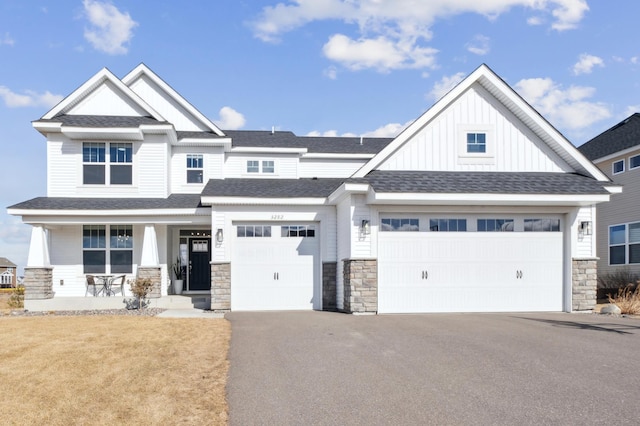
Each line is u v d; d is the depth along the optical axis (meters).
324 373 8.24
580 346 9.98
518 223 16.12
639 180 21.88
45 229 18.31
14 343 10.34
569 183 15.98
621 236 22.84
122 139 19.19
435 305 15.66
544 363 8.70
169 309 17.42
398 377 7.96
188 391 7.42
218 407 6.80
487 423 6.12
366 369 8.43
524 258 16.06
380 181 15.32
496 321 13.23
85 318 14.16
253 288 17.25
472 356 9.20
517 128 16.83
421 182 15.41
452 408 6.62
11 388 7.43
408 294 15.60
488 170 16.64
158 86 21.23
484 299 15.86
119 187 19.17
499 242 16.00
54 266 19.06
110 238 19.38
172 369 8.49
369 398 7.05
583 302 16.00
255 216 17.27
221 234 17.05
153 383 7.73
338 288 17.20
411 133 16.23
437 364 8.68
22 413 6.48
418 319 13.70
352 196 15.55
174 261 20.67
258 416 6.48
